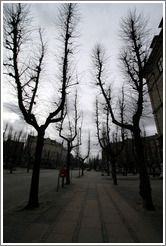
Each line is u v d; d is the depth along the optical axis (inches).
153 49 662.5
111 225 201.2
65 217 229.0
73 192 452.8
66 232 178.4
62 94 341.4
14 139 2042.3
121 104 696.4
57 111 331.6
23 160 2282.2
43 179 880.3
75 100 740.0
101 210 269.9
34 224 199.0
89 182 775.7
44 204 300.4
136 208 285.4
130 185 665.0
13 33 284.2
